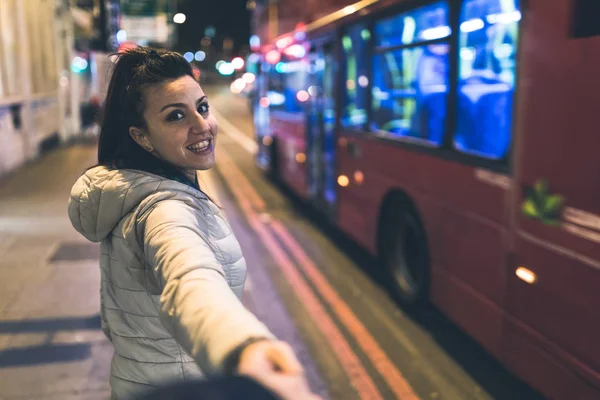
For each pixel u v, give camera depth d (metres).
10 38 12.46
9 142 11.89
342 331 4.56
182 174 1.49
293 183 8.97
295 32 8.27
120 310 1.46
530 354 3.03
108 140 1.50
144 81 1.40
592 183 2.52
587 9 2.55
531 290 3.00
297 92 8.44
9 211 8.27
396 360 4.09
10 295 4.97
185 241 1.21
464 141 3.78
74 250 6.32
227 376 0.80
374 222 5.46
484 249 3.49
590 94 2.53
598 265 2.49
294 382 0.82
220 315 0.98
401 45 4.71
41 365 3.75
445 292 4.10
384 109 5.19
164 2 19.81
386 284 5.66
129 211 1.36
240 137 21.77
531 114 2.95
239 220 8.34
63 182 10.61
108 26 7.47
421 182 4.41
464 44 3.73
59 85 17.03
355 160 5.91
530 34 2.94
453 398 3.60
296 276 5.86
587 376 2.58
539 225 2.91
